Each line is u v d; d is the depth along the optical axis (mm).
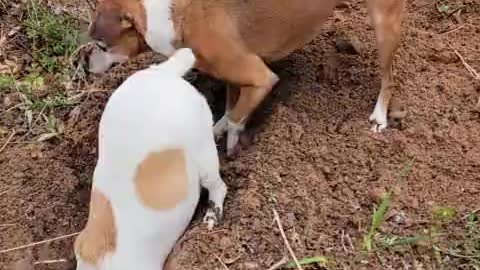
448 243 1093
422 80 1288
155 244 1062
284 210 1141
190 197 1082
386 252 1088
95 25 1169
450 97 1263
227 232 1124
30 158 1265
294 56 1327
